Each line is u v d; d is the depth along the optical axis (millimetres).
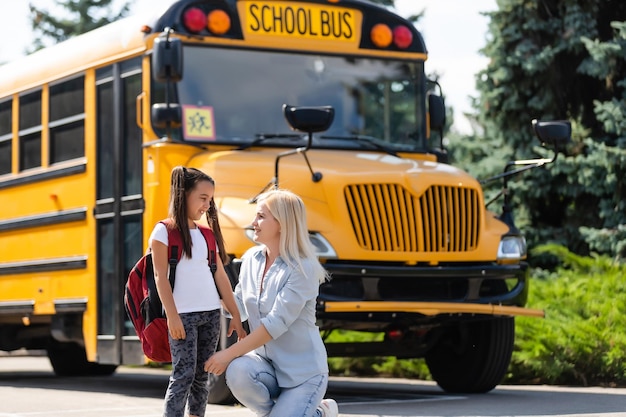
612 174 16828
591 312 13141
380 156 10602
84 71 11586
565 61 18016
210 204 7434
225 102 10570
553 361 11961
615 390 11375
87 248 11344
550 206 18250
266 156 10227
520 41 17922
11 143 12875
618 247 16453
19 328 13766
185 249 7184
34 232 12250
